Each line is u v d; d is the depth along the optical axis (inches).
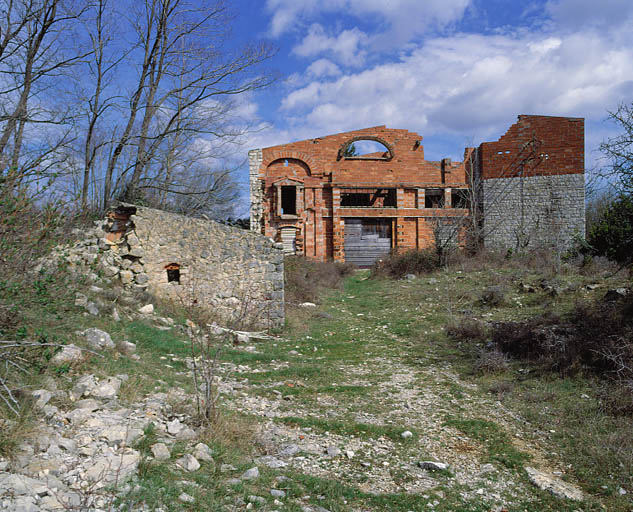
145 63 858.1
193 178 992.9
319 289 798.5
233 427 221.6
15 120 577.9
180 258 499.5
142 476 151.9
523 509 176.1
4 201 233.0
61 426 178.7
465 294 647.1
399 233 1192.8
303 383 334.6
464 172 1234.0
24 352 208.4
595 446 225.5
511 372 357.1
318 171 1191.6
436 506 173.9
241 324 502.6
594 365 328.5
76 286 317.1
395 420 268.2
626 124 381.1
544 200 1200.2
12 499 117.7
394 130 1215.6
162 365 318.7
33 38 676.7
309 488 178.4
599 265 691.4
